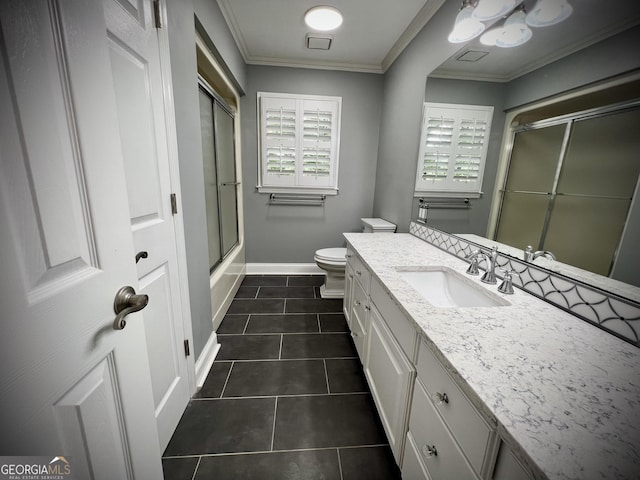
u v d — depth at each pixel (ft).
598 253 2.54
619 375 1.91
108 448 1.83
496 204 4.00
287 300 8.24
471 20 4.16
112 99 1.80
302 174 9.38
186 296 4.14
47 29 1.33
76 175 1.54
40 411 1.33
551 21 3.04
